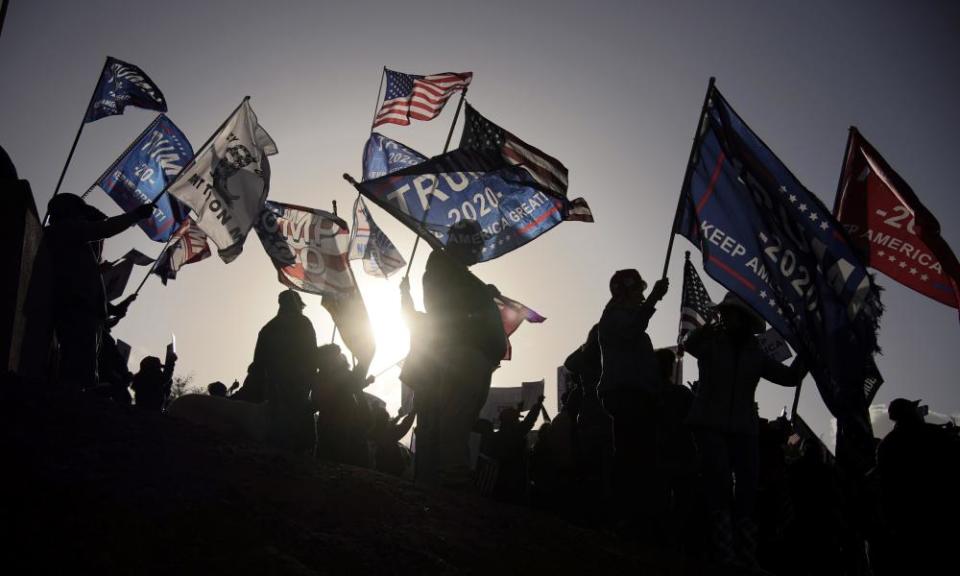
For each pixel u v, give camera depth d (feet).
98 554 13.88
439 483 26.50
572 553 21.70
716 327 29.19
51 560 13.33
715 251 31.73
